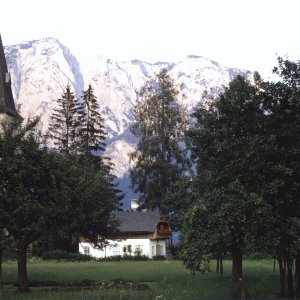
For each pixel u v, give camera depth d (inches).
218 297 1007.6
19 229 1206.9
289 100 948.0
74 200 1211.9
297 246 908.6
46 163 1211.9
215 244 936.3
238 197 879.1
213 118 1023.0
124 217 3479.3
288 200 930.1
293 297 999.0
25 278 1232.8
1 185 1185.4
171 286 1240.2
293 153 919.7
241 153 912.3
